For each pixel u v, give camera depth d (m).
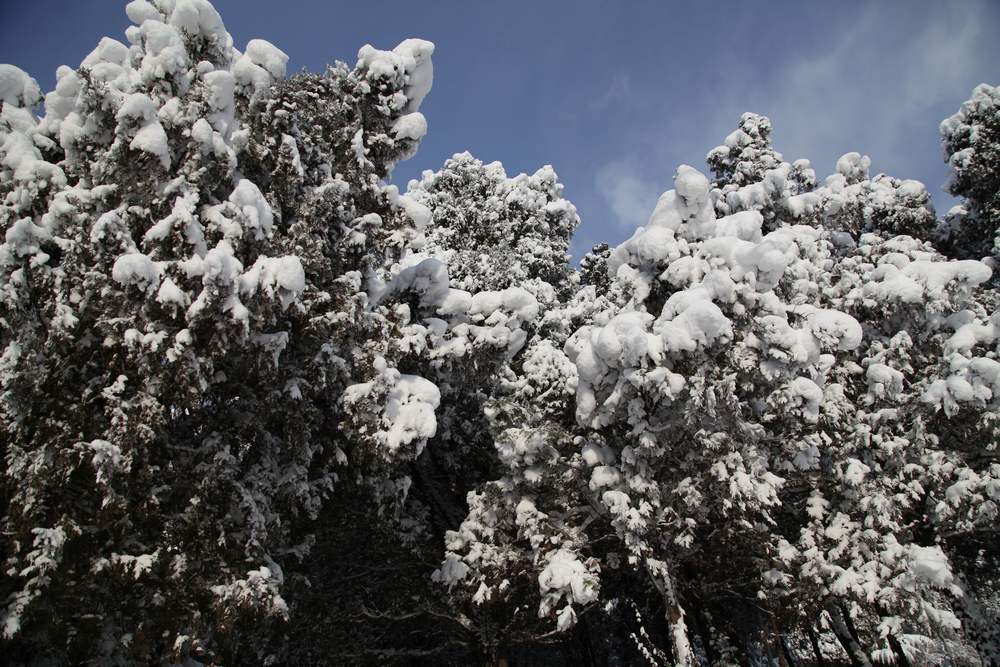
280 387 10.23
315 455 11.25
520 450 12.14
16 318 8.36
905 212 21.50
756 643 17.45
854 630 14.95
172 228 8.46
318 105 11.45
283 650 12.98
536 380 13.38
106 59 9.77
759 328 10.75
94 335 8.51
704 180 12.72
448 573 11.90
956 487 12.73
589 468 12.33
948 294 14.51
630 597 15.54
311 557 13.25
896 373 13.75
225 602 8.30
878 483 12.95
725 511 11.02
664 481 11.87
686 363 10.70
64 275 8.33
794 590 12.16
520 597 13.65
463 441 15.23
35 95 10.27
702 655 18.50
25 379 8.02
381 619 14.39
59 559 7.37
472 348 12.42
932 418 13.62
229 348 8.97
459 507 15.55
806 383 10.98
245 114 11.02
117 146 8.57
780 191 18.05
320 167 11.43
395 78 11.90
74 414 8.04
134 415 7.89
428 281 12.76
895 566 11.72
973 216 21.53
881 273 15.89
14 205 8.90
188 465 9.11
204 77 9.57
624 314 11.02
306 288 10.20
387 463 10.30
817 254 16.39
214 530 8.75
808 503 13.20
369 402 9.98
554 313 19.89
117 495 7.80
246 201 9.09
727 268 11.53
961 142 21.84
